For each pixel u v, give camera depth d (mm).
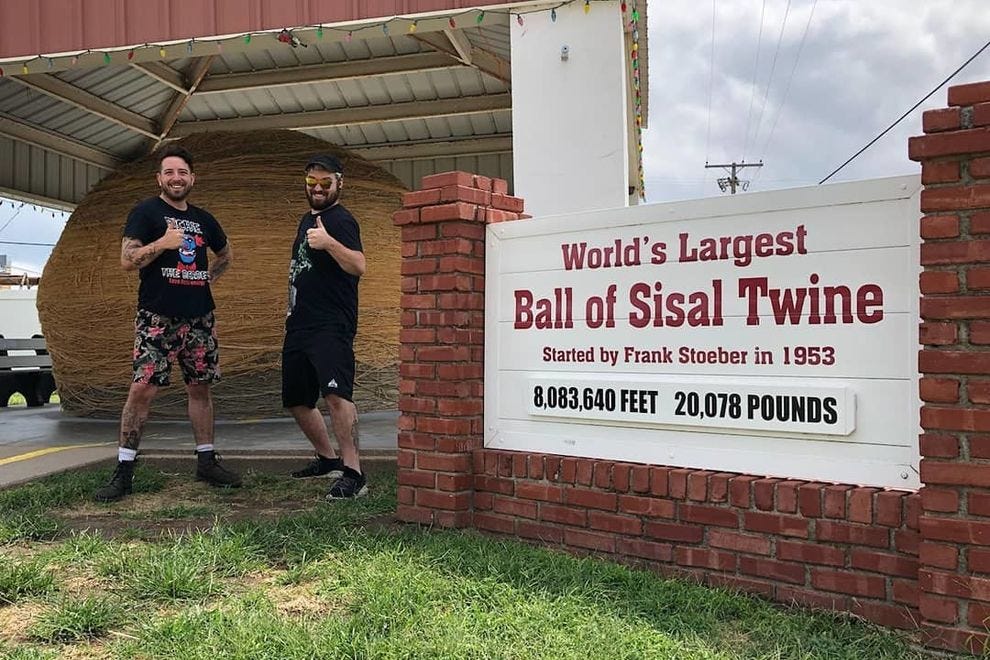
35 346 12547
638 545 3863
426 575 3545
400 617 3078
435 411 4492
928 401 2973
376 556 3816
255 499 5324
